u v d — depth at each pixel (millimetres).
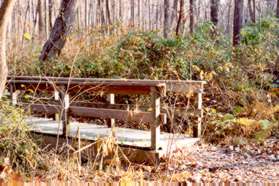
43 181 3924
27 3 19016
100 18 18703
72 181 3822
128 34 8938
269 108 6707
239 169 4629
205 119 6402
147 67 8172
